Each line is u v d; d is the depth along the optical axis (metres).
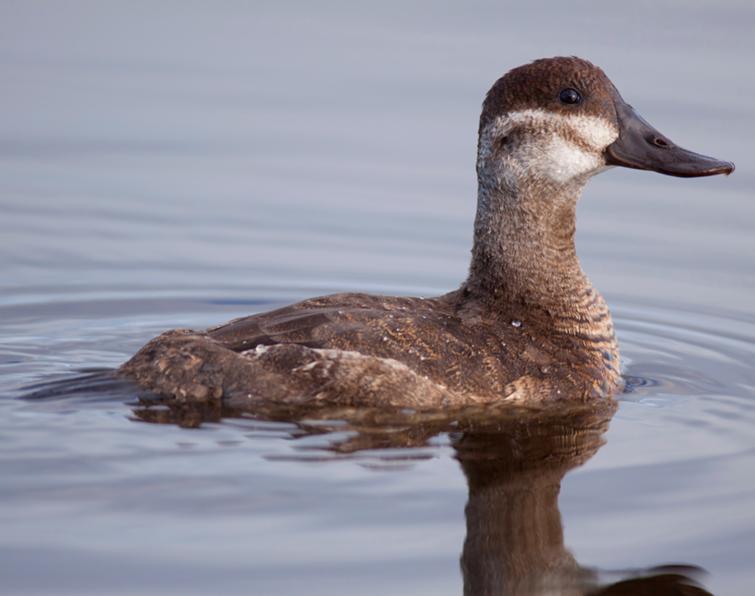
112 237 19.14
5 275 17.81
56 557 9.90
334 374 12.26
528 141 13.46
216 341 12.54
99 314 16.75
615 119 13.70
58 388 12.50
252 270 18.30
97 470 11.14
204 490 10.92
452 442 12.18
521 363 12.97
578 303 13.67
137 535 10.23
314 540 10.30
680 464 11.93
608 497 11.28
